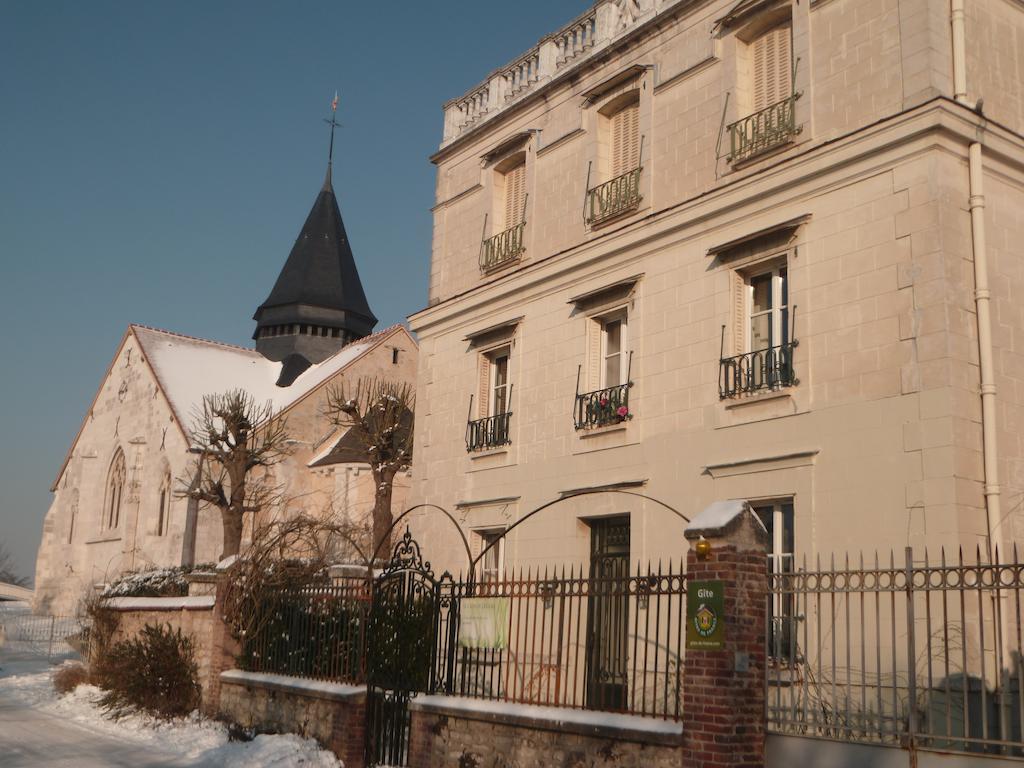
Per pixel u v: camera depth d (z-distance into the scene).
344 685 14.38
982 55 14.64
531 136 21.22
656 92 18.33
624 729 9.99
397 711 13.29
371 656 13.95
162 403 49.66
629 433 17.45
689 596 9.84
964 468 12.83
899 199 13.93
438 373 22.66
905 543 13.05
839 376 14.26
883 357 13.76
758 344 15.91
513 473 19.86
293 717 15.19
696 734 9.41
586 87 19.98
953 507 12.61
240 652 17.36
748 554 9.76
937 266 13.32
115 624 21.45
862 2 15.03
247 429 38.03
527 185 21.19
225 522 36.12
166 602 19.78
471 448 21.06
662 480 16.64
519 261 21.03
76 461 57.53
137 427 51.81
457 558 20.88
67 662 26.09
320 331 58.66
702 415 16.17
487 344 21.28
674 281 17.14
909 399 13.34
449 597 12.95
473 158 23.03
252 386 54.31
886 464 13.44
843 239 14.55
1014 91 15.00
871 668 12.99
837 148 14.70
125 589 29.39
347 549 32.12
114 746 15.71
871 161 14.32
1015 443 13.50
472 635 12.42
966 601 12.40
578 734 10.51
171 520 45.78
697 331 16.55
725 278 16.20
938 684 12.24
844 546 13.71
